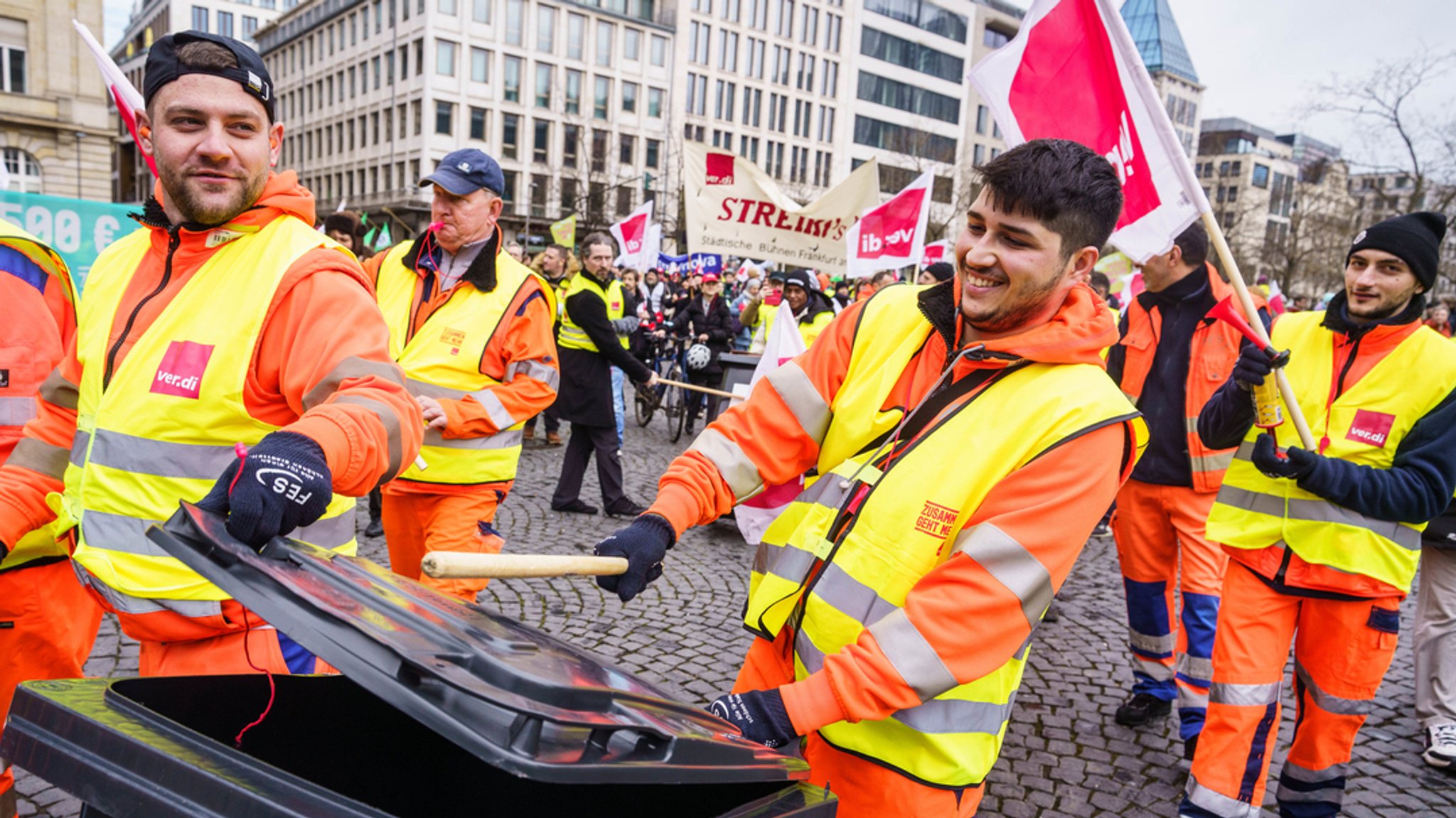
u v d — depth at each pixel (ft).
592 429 20.94
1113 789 10.50
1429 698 11.96
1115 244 8.14
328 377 5.04
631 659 13.30
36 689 3.36
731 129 198.39
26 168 100.42
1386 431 8.66
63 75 100.12
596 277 20.06
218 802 2.91
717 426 5.67
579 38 174.70
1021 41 7.90
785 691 4.35
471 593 10.57
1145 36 266.98
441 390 10.50
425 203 163.63
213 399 5.35
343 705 4.15
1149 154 7.80
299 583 3.24
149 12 250.16
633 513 21.27
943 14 232.32
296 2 246.88
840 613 4.94
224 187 5.40
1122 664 14.29
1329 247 130.82
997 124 8.09
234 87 5.36
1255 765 8.68
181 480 5.41
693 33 189.88
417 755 4.10
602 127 176.86
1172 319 11.60
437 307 10.86
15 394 6.95
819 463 5.64
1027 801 10.14
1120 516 12.07
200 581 5.47
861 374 5.47
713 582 16.93
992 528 4.47
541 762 2.69
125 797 3.03
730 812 3.53
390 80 172.65
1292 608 8.89
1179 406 11.33
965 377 5.09
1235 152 268.41
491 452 10.58
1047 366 4.87
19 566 6.81
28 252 7.10
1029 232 4.73
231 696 3.89
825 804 3.87
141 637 5.62
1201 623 11.16
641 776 3.01
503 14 166.09
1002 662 4.46
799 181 212.02
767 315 30.60
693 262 58.23
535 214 174.19
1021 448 4.70
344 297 5.39
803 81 209.26
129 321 5.61
